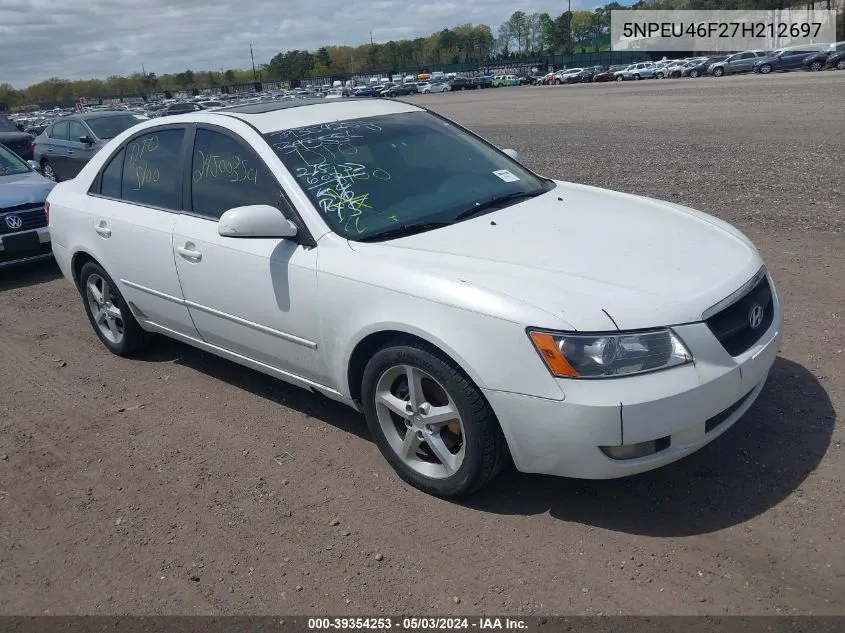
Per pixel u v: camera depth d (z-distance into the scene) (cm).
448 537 326
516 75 7769
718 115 2114
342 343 363
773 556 296
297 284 378
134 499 374
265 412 456
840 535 304
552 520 331
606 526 323
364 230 374
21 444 438
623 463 301
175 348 573
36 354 584
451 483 342
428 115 490
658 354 296
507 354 304
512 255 341
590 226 377
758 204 862
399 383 361
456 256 344
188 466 401
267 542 332
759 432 381
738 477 347
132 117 1520
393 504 353
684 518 323
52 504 375
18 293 769
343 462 393
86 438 440
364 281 347
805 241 695
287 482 378
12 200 789
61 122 1537
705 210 855
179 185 457
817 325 504
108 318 554
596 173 1203
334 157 412
